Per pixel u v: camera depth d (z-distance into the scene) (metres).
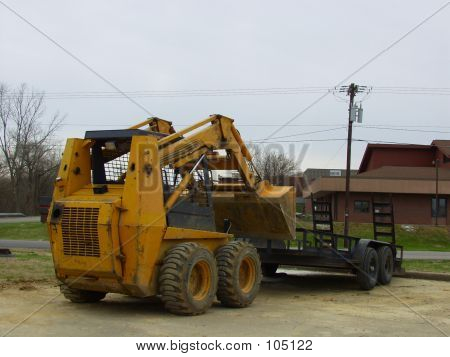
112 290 8.84
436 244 43.66
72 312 9.32
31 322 8.42
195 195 9.99
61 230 8.89
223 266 10.02
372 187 48.00
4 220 51.19
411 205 49.12
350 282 15.48
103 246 8.50
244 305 10.31
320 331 8.30
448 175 50.66
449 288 14.32
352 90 36.75
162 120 11.80
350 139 37.16
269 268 16.39
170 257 8.95
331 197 49.97
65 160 9.31
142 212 8.56
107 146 9.23
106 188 9.14
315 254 13.84
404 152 59.91
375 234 17.05
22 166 63.34
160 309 9.75
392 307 10.93
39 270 14.34
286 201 12.83
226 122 11.27
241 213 13.12
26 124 62.81
